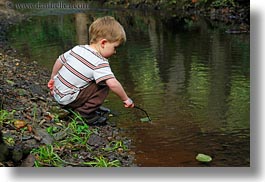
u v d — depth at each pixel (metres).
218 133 2.62
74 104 2.77
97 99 2.74
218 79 3.78
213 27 7.42
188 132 2.64
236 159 2.27
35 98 3.00
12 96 2.98
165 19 9.10
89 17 10.17
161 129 2.69
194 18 8.92
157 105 3.12
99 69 2.71
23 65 4.45
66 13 11.40
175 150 2.39
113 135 2.60
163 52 5.17
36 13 11.55
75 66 2.75
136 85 3.64
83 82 2.73
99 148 2.39
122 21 9.04
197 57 4.79
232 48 5.28
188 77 3.87
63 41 6.57
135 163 2.23
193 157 2.30
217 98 3.25
